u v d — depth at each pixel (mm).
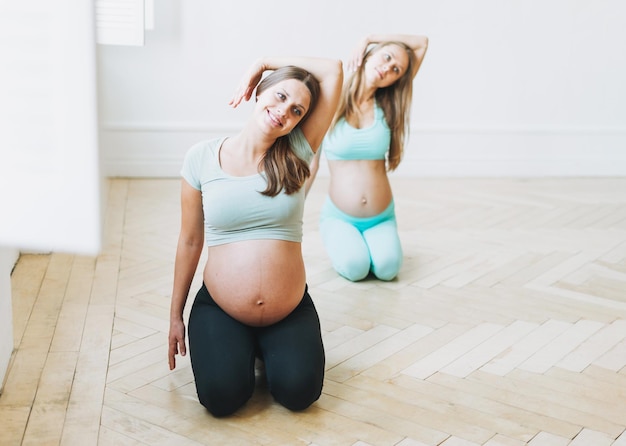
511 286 3385
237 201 2174
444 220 4484
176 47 5164
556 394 2385
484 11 5535
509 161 5801
